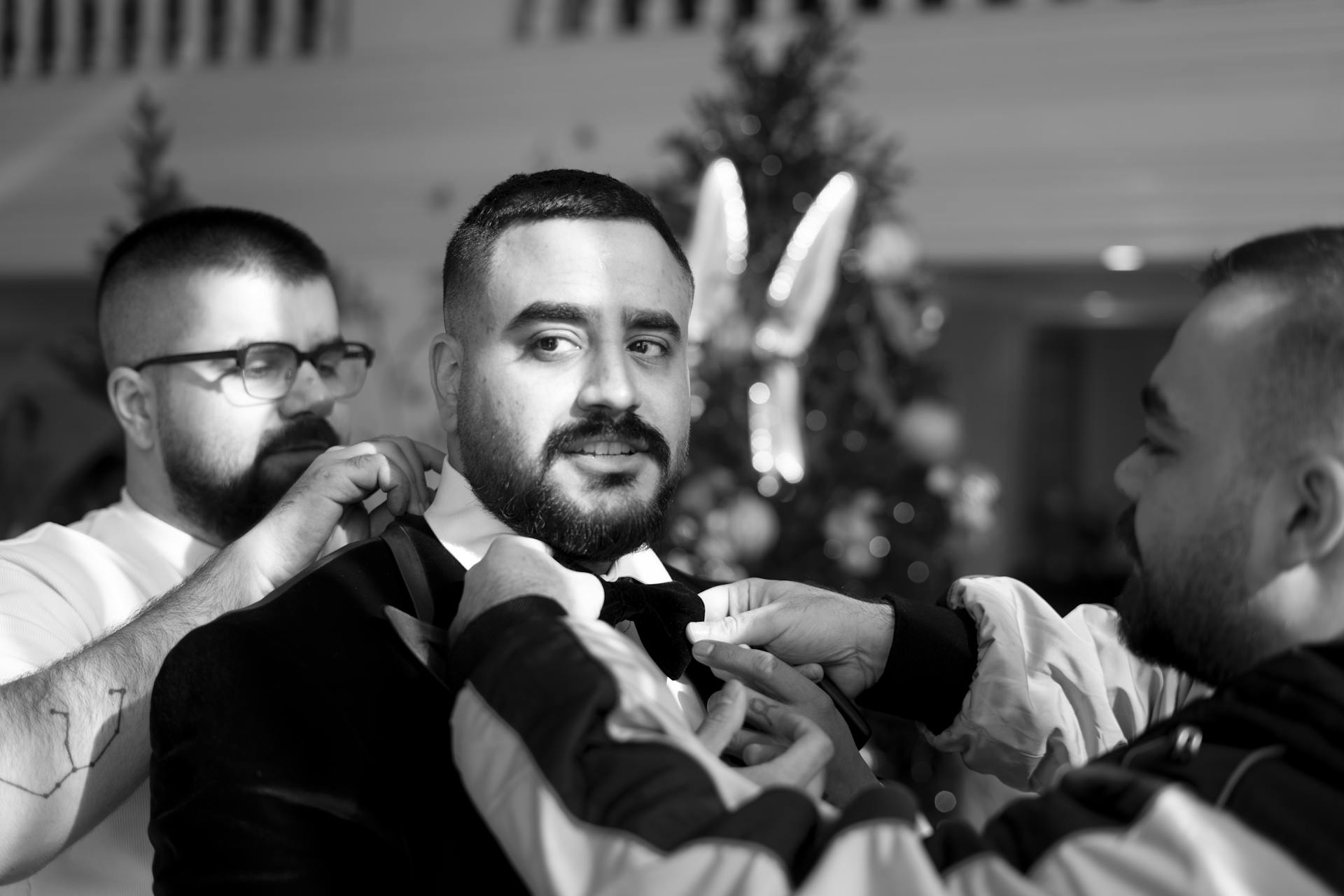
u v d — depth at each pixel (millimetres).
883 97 4750
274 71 5422
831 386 3438
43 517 4859
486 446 1375
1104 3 4500
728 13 4941
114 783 1440
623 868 1001
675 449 1410
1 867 1384
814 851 1032
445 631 1319
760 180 3381
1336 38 4242
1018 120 4609
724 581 1731
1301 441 1131
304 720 1212
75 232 5680
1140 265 4691
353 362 1984
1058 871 1029
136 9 5754
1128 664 1648
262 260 1858
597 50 5012
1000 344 6758
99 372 3982
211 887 1172
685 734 1112
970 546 3928
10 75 5816
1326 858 991
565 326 1354
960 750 1598
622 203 1400
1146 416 1254
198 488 1825
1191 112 4426
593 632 1160
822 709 1432
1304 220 4293
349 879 1191
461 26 5242
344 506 1547
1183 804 1018
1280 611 1152
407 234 5246
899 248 3490
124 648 1455
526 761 1067
